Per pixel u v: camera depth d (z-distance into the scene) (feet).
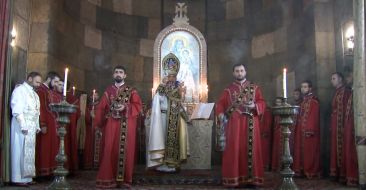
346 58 24.90
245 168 19.40
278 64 32.63
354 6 20.24
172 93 24.22
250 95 20.13
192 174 22.62
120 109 19.65
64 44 28.94
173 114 23.91
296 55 30.17
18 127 20.08
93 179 22.66
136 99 20.29
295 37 30.40
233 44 36.09
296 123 25.36
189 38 32.32
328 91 26.40
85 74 32.17
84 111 29.58
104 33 34.01
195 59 32.04
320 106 26.00
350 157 20.58
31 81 21.25
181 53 31.99
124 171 19.30
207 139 26.81
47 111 22.24
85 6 32.37
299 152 24.93
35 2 26.37
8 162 19.90
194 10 37.17
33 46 26.04
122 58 35.04
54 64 27.25
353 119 20.92
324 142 25.89
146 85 35.78
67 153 23.79
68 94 26.17
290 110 15.42
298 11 30.01
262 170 19.67
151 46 36.50
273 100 32.91
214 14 37.04
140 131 31.94
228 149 19.52
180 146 23.73
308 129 24.29
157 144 22.84
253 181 19.22
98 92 33.17
